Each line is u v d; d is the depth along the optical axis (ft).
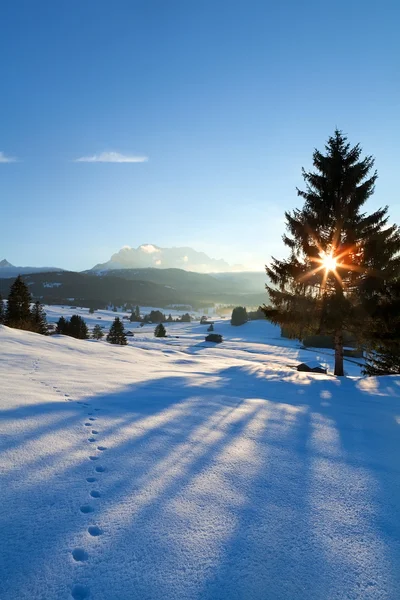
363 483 10.96
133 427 14.34
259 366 59.77
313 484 10.59
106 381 26.09
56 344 52.47
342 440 15.58
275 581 6.36
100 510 8.05
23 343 47.32
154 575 6.22
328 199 50.47
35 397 17.47
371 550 7.50
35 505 7.94
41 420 13.75
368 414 21.97
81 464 10.36
